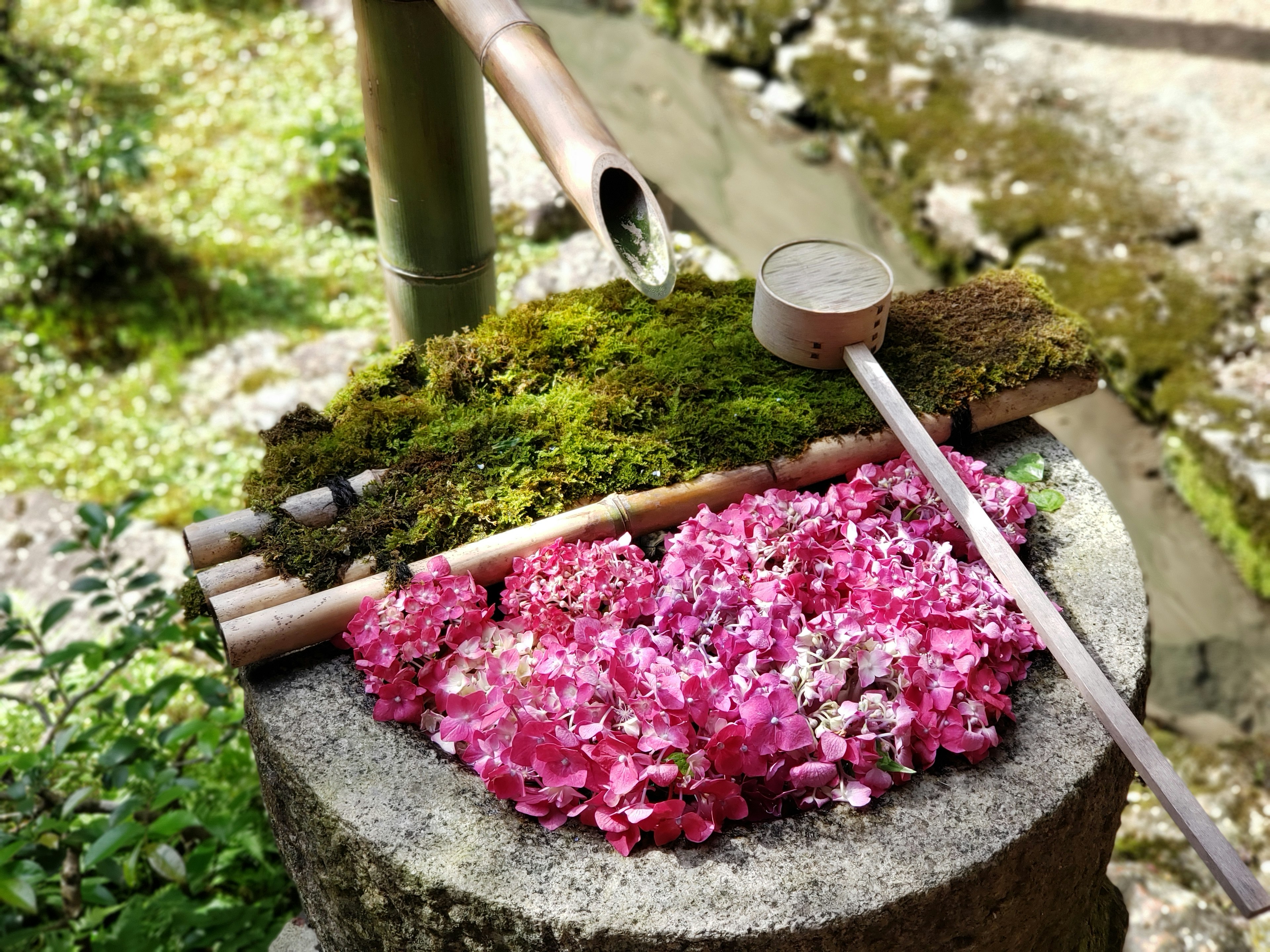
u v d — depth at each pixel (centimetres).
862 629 56
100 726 86
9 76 186
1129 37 203
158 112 186
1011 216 167
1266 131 181
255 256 160
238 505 127
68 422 139
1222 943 102
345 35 205
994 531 61
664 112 198
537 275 127
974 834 51
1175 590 138
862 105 189
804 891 48
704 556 61
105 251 155
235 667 60
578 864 50
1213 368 148
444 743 55
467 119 80
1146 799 116
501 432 69
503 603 61
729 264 117
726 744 51
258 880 89
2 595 91
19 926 87
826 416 70
